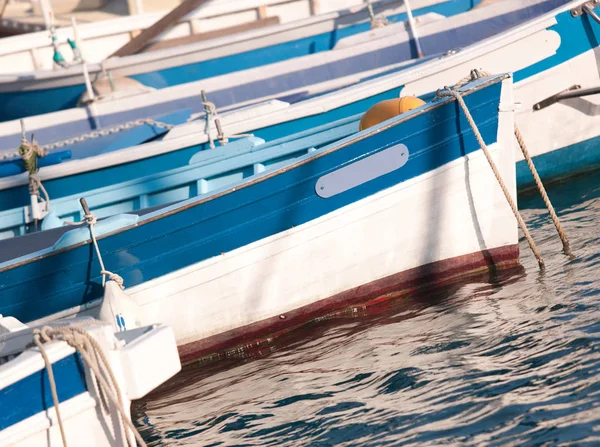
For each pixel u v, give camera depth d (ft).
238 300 30.58
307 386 25.38
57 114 48.85
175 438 23.86
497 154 31.12
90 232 28.89
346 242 30.86
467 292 30.50
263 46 55.31
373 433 21.21
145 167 39.78
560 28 41.60
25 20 65.77
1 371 18.57
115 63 52.60
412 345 26.50
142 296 29.86
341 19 56.39
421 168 30.81
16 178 38.78
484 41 41.65
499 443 19.21
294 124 40.93
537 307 26.99
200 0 58.65
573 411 19.94
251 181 29.55
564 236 31.76
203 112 48.37
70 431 19.44
